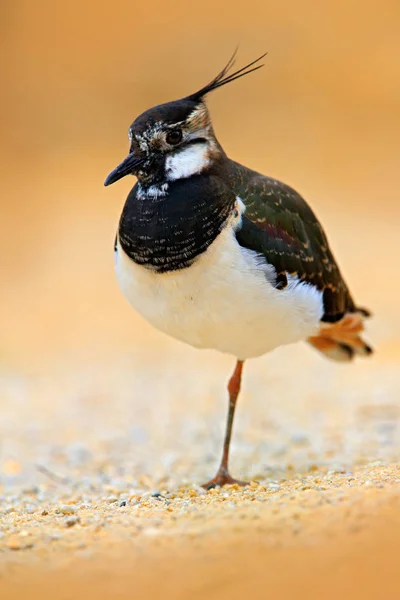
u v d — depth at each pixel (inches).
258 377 652.7
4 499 415.5
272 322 378.9
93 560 267.6
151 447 527.8
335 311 423.8
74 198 1042.1
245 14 1359.5
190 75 1263.5
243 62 1286.9
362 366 654.5
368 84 1267.2
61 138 1183.6
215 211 362.9
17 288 872.9
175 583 247.1
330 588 235.3
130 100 1241.4
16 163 1127.0
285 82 1267.2
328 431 520.4
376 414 544.7
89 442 539.5
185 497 368.5
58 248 941.2
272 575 244.4
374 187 1048.8
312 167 1090.7
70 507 354.6
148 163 369.7
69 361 713.6
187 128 370.6
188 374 671.8
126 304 839.1
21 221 994.1
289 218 391.2
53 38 1355.8
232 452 503.2
